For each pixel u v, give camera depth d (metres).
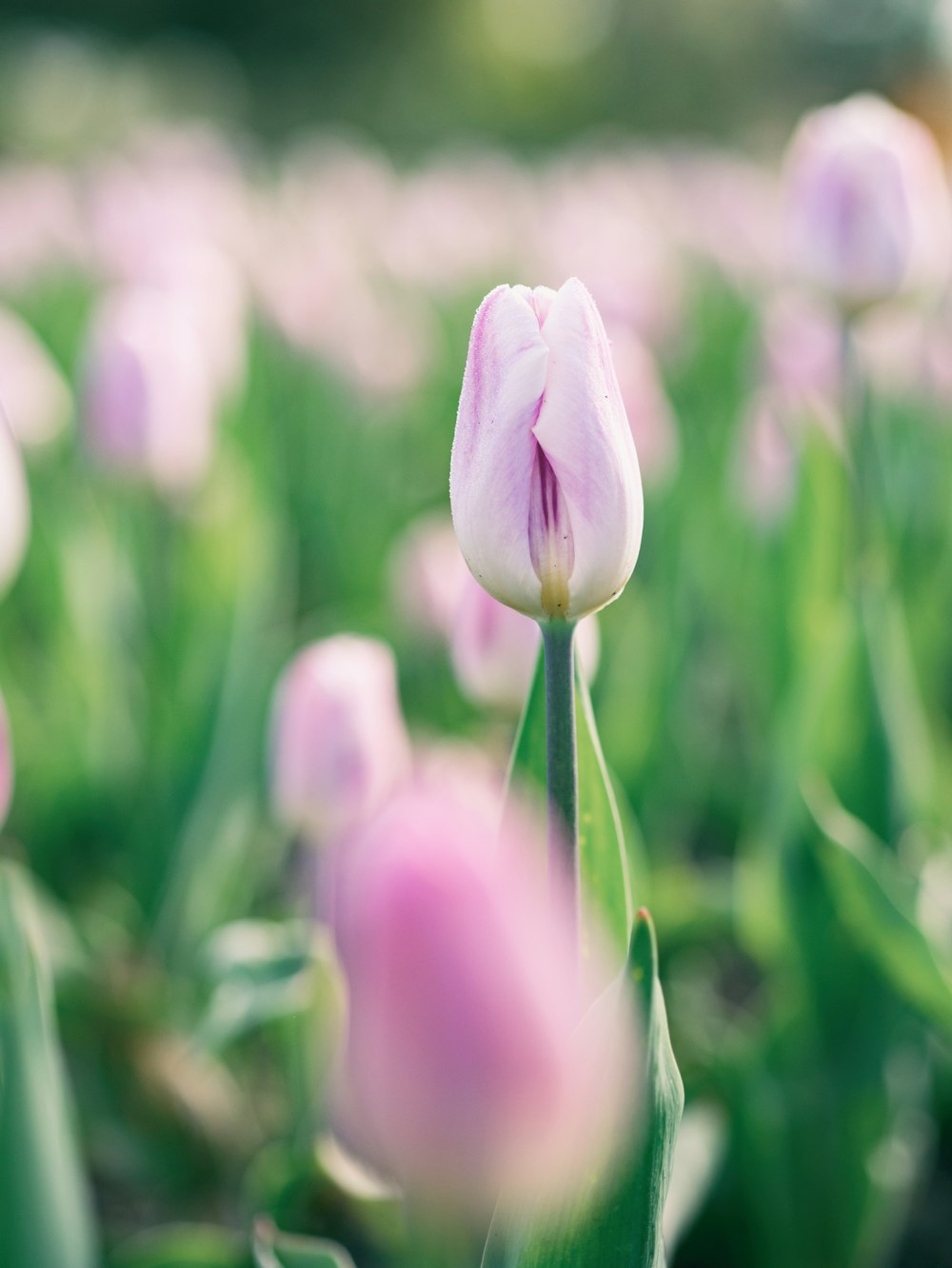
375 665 0.75
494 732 0.86
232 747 0.98
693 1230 0.83
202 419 1.03
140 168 3.89
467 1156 0.41
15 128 6.70
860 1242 0.82
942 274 0.93
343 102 10.54
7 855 1.03
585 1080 0.46
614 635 0.99
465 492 0.58
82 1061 0.86
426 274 2.95
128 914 0.96
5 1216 0.62
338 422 1.76
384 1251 0.75
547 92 11.12
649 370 1.06
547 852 0.60
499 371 0.58
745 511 1.04
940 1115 0.94
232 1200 0.86
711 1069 0.81
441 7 11.17
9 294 2.79
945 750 0.99
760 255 2.91
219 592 1.01
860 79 11.70
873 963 0.80
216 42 11.14
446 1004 0.39
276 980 0.77
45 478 1.29
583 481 0.57
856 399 0.88
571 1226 0.57
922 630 0.99
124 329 1.02
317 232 2.81
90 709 1.01
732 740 1.20
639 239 2.74
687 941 0.88
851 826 0.80
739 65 11.66
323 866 0.75
